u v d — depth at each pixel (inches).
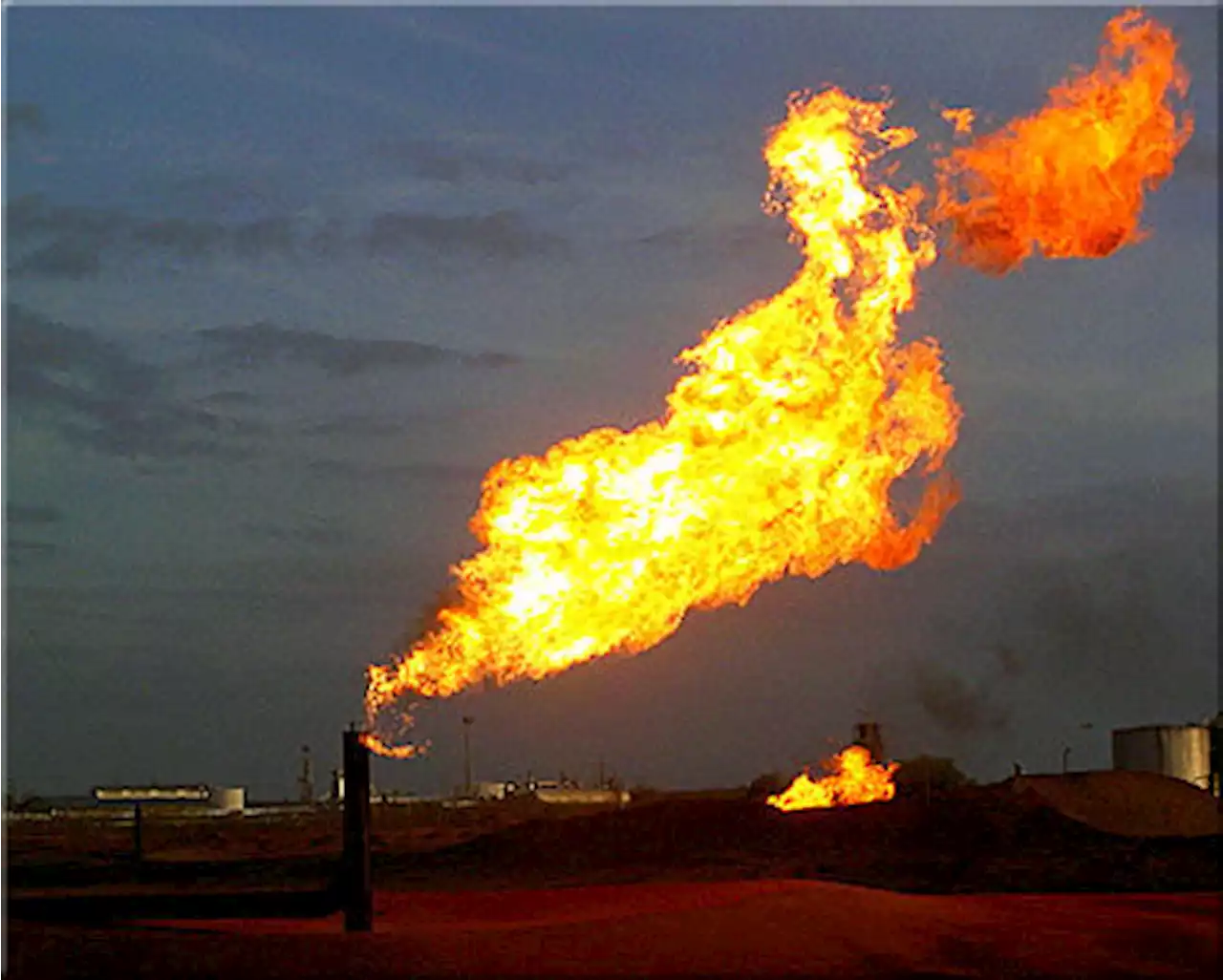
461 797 5073.8
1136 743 3088.1
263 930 1400.1
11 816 4436.5
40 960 1175.0
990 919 1349.7
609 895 1774.1
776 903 1352.1
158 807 5280.5
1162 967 1192.8
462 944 1220.5
